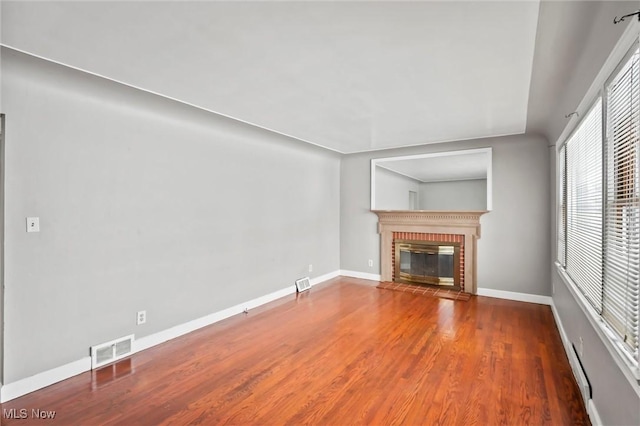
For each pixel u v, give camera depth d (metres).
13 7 1.58
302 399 2.37
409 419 2.14
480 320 3.99
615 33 1.54
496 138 4.68
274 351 3.17
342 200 6.55
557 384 2.53
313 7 1.62
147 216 3.28
